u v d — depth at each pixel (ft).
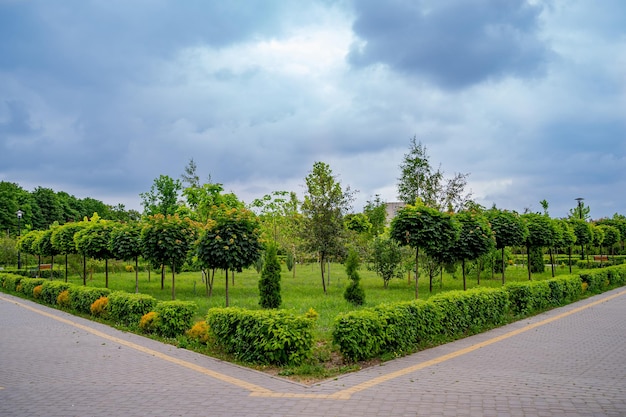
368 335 29.22
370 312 31.17
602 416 19.15
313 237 73.05
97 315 50.98
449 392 22.70
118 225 69.36
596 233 109.91
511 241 64.90
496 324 43.86
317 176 75.77
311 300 60.23
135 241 60.90
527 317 48.83
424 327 34.50
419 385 24.07
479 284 81.76
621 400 21.29
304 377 26.13
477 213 58.34
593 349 32.86
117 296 47.11
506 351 32.50
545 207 114.93
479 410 19.97
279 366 28.55
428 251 51.03
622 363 28.71
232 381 25.50
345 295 58.95
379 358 30.37
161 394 23.13
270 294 52.85
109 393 23.40
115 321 47.34
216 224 44.93
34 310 58.80
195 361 30.63
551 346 34.01
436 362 29.45
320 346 33.17
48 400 22.33
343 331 28.99
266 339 28.71
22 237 109.81
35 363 30.12
